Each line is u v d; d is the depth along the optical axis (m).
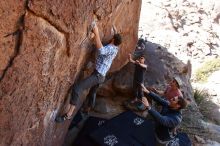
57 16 3.99
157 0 14.25
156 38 13.06
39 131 4.94
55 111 5.17
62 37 4.27
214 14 14.95
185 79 9.46
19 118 4.29
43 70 4.23
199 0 15.05
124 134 7.34
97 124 7.54
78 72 5.43
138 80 7.78
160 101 6.44
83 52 5.16
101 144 7.09
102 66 5.43
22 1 3.57
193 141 8.19
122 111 8.13
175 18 14.14
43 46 4.01
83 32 4.69
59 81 4.79
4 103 3.97
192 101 9.24
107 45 5.39
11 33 3.66
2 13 3.48
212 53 14.16
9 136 4.28
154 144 7.23
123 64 8.26
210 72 13.33
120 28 6.91
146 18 13.53
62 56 4.50
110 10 5.37
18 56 3.82
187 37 13.95
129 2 6.60
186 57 13.29
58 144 6.33
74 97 5.39
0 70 3.77
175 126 6.11
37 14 3.76
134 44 8.19
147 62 9.05
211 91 12.02
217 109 10.54
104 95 8.26
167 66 9.30
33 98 4.36
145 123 7.68
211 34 14.54
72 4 4.12
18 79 3.96
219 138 8.52
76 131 7.50
